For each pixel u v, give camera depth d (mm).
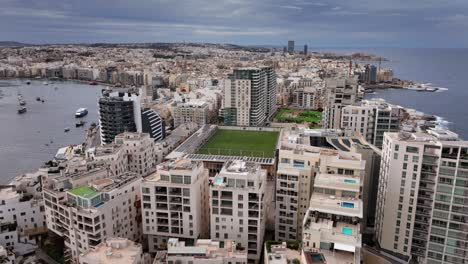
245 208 162375
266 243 146125
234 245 147375
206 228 189750
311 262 119938
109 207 166250
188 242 167625
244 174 161625
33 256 182125
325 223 137625
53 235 191125
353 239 129125
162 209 171750
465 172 153750
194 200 168000
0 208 198375
